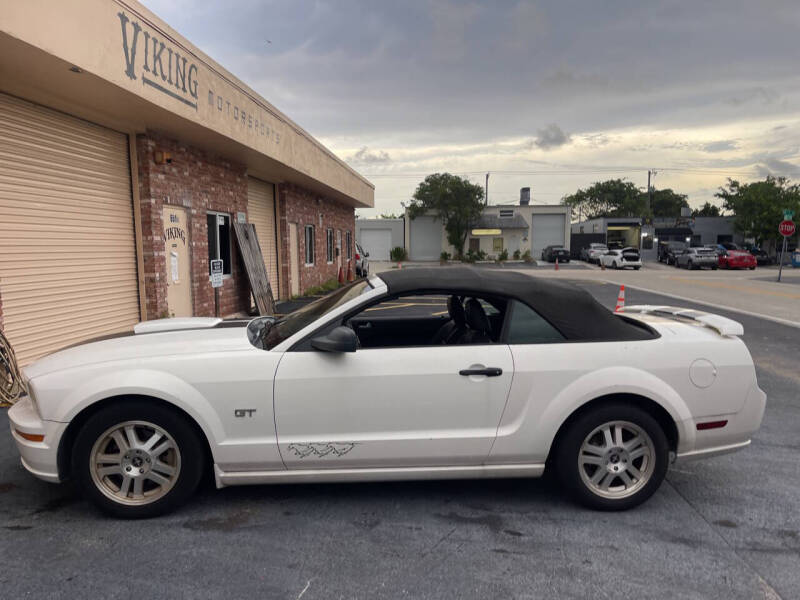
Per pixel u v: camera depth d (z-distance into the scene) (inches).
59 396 121.3
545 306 133.3
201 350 127.8
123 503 124.9
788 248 1836.9
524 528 124.6
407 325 164.4
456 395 126.6
